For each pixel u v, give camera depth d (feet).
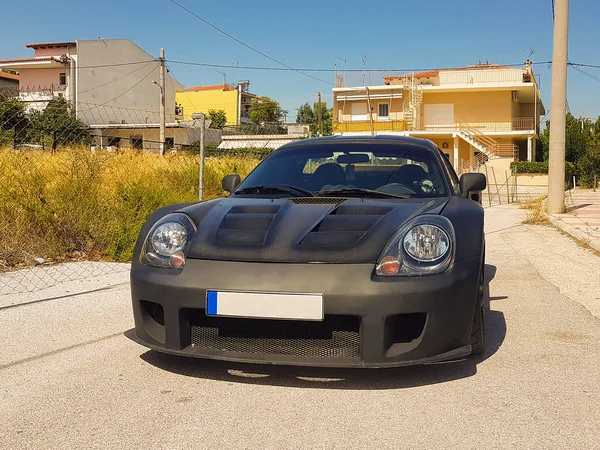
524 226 36.06
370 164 13.35
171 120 165.58
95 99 145.79
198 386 9.60
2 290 16.94
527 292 17.04
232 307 9.10
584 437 7.73
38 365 10.68
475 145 124.67
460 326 9.35
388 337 8.96
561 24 39.27
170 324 9.59
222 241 9.94
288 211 10.81
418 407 8.71
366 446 7.51
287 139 129.18
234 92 204.95
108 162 35.06
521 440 7.65
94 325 13.39
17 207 22.80
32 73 146.51
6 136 40.06
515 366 10.51
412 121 128.47
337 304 8.84
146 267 10.10
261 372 10.19
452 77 131.03
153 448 7.49
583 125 148.36
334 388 9.45
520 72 128.16
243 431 7.95
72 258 22.04
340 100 134.10
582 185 101.60
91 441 7.69
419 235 9.47
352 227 9.96
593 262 22.29
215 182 43.14
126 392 9.37
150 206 25.73
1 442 7.66
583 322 13.62
